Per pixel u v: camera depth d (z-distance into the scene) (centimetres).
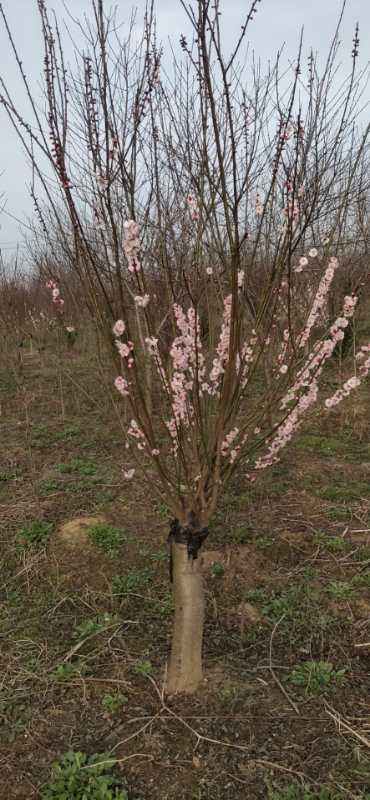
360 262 509
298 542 379
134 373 201
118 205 212
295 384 217
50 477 492
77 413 672
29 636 300
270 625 302
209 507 224
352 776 210
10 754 225
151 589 337
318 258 330
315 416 614
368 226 500
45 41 180
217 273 225
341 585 329
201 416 211
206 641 290
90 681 263
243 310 205
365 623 302
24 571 358
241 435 222
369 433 583
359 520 406
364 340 815
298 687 257
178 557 236
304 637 293
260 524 403
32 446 573
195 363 197
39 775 215
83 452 553
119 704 247
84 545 381
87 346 752
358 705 246
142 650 285
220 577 344
